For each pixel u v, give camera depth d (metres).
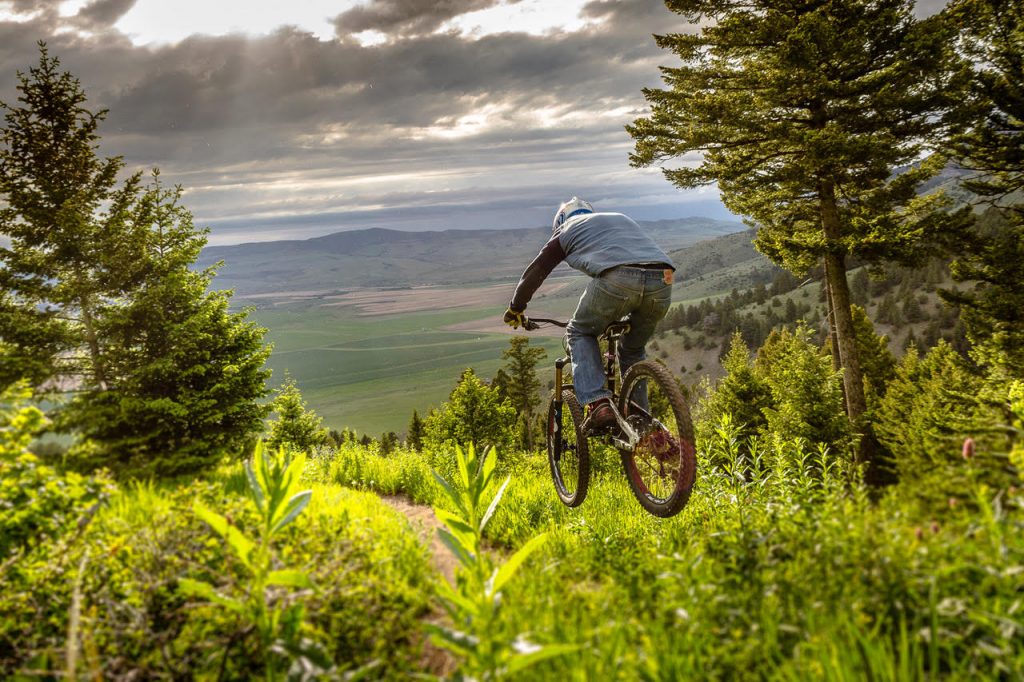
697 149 20.48
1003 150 17.92
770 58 18.83
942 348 42.62
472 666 1.79
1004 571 1.81
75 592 1.92
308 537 3.12
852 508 2.73
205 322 11.04
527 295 3.96
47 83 13.62
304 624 2.16
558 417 4.49
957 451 2.46
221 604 2.16
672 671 1.80
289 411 34.44
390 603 2.59
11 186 12.62
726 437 4.04
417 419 58.03
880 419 18.53
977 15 17.39
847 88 17.30
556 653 1.70
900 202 19.53
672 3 19.42
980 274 18.47
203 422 9.81
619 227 3.67
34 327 10.67
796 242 19.67
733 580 2.40
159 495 4.65
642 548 3.30
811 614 1.97
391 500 7.36
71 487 3.33
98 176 13.80
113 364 10.33
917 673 1.74
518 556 2.12
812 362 21.00
